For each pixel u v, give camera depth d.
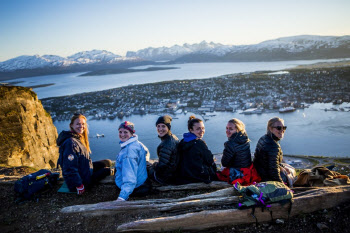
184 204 4.30
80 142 5.21
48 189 5.54
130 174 4.70
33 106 15.98
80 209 4.50
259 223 4.04
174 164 5.15
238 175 5.00
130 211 4.39
